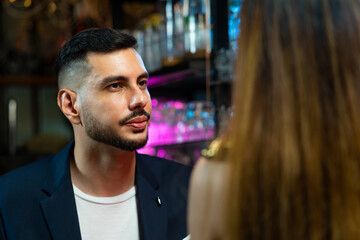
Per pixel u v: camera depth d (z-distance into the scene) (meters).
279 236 0.57
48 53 3.77
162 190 1.10
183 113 1.87
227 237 0.61
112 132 0.94
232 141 0.61
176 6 1.69
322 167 0.56
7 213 1.01
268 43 0.59
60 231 0.99
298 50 0.58
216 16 1.34
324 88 0.57
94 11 2.74
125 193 1.03
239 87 0.62
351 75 0.57
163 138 1.87
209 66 1.36
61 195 1.01
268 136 0.58
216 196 0.62
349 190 0.56
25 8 3.39
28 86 3.97
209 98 1.37
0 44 3.74
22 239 0.99
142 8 2.18
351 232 0.55
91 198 1.01
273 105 0.58
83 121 0.96
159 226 1.04
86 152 0.98
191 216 0.66
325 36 0.58
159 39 1.75
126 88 0.95
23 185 1.04
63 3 3.05
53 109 4.07
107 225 1.01
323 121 0.57
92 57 0.94
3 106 3.84
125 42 0.96
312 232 0.56
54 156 1.10
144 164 1.10
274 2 0.60
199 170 0.66
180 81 1.80
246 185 0.58
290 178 0.56
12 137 3.52
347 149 0.56
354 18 0.59
